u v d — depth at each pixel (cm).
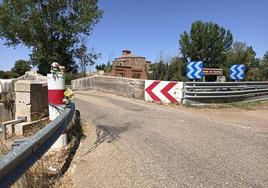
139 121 859
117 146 588
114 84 1870
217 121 884
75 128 704
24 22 2212
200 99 1306
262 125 838
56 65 583
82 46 2453
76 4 2280
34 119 860
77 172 452
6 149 445
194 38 4375
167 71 4641
